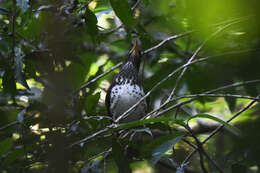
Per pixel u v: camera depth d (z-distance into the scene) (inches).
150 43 350.0
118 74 390.0
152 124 272.2
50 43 292.4
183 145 379.6
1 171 259.3
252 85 342.0
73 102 312.5
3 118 327.9
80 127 275.3
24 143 267.4
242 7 183.2
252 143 279.1
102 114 330.6
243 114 381.7
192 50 395.9
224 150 352.8
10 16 289.3
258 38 285.1
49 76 283.4
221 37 323.3
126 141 265.0
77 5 297.6
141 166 465.1
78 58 324.5
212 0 188.9
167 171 459.2
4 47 307.9
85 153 277.6
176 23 355.3
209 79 360.5
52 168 245.1
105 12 318.3
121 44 423.5
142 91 377.4
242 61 291.6
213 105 451.2
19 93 308.3
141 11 374.9
